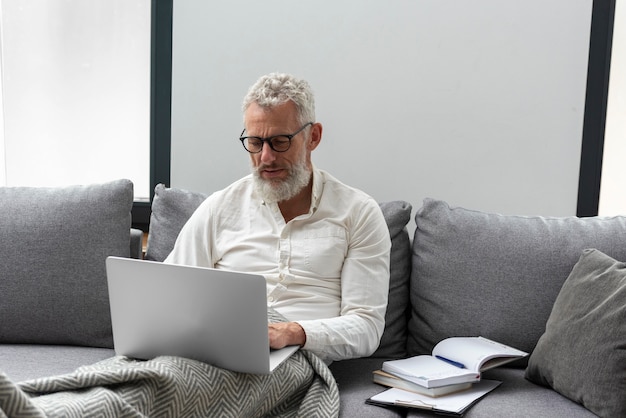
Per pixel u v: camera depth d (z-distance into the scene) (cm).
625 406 164
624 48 249
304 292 200
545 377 184
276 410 172
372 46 254
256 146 197
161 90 269
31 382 137
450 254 213
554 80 248
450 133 254
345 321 188
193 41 261
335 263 203
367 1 252
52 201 220
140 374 143
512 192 253
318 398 169
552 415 166
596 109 249
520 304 205
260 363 154
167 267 152
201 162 266
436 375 176
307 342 178
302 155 200
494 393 181
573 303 184
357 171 260
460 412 164
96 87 275
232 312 151
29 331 212
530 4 246
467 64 251
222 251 207
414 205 258
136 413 138
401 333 221
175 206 230
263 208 207
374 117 256
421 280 216
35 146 280
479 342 196
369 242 204
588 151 251
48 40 274
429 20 251
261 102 195
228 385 156
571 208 252
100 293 214
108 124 277
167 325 158
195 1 259
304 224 206
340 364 207
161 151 272
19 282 211
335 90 257
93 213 218
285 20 256
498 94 250
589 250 196
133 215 277
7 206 219
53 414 124
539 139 250
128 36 271
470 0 249
